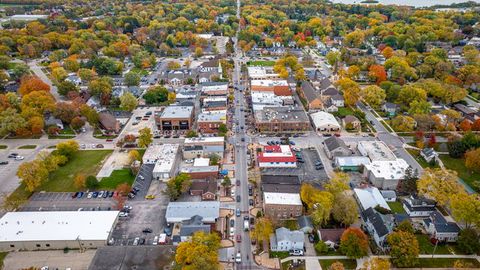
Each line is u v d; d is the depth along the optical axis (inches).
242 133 7495.1
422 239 4635.8
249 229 4822.8
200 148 6486.2
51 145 7106.3
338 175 5339.6
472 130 7313.0
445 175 5324.8
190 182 5536.4
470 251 4318.4
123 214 5073.8
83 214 4945.9
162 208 5255.9
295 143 7076.8
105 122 7691.9
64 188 5723.4
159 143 7101.4
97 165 6363.2
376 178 5634.8
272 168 6097.4
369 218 4798.2
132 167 6102.4
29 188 5383.9
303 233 4522.6
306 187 5049.2
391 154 6333.7
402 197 5497.1
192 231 4532.5
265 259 4352.9
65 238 4515.3
